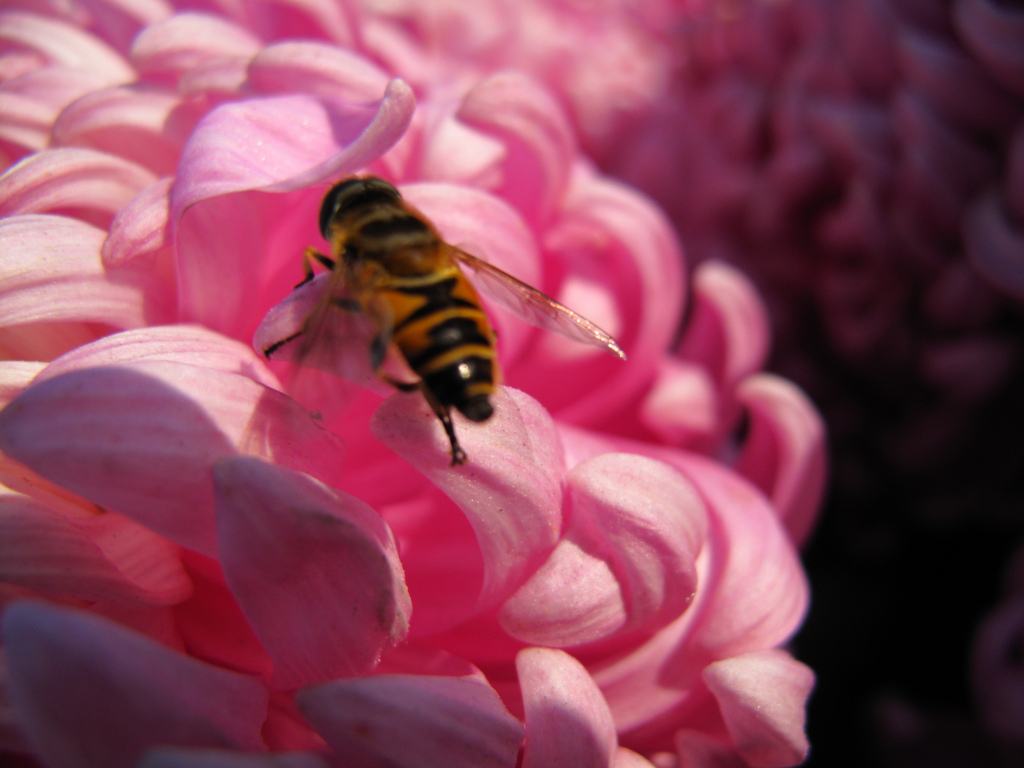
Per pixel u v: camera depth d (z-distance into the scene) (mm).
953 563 96
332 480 49
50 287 51
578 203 70
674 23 117
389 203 55
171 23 63
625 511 52
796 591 59
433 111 64
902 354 92
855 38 90
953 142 85
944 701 90
